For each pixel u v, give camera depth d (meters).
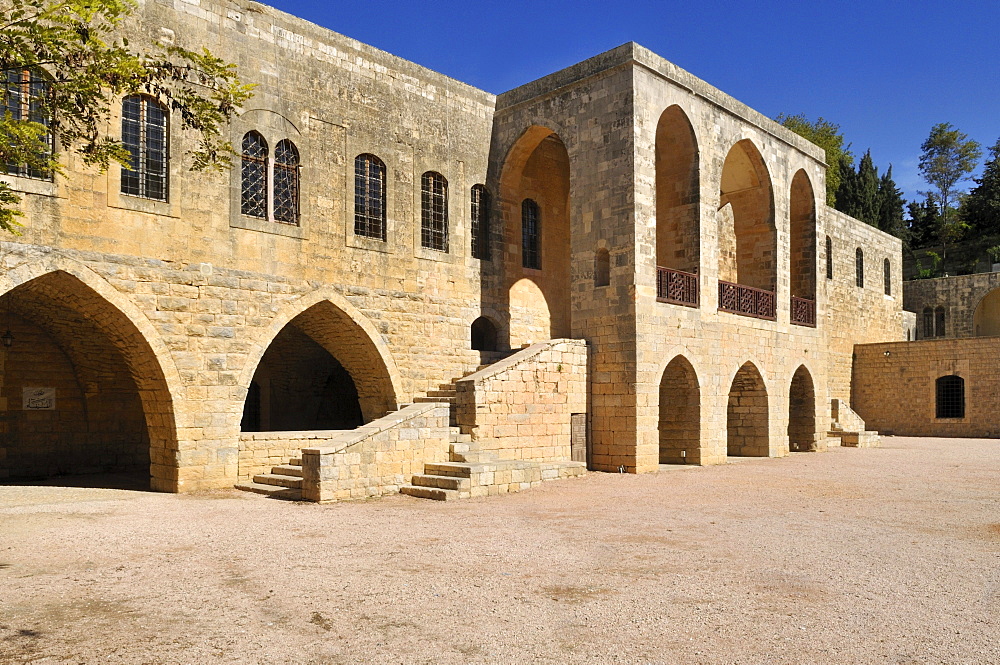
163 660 5.44
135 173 14.17
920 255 65.06
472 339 22.09
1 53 7.79
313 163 16.84
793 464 20.11
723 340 20.78
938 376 33.16
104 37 13.53
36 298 15.46
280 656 5.53
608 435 18.36
